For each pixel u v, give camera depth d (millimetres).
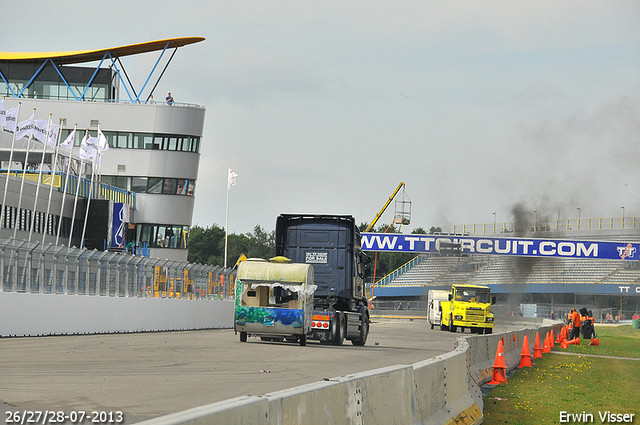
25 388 22672
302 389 11828
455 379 22328
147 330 65125
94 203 121875
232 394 22797
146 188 148000
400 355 44719
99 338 50781
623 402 28703
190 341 51000
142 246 147750
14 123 97625
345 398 13336
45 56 146500
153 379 26453
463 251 147250
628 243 142250
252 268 50625
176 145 149250
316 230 55531
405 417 16656
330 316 51719
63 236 117250
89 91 150000
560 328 85562
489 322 98812
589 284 174625
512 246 145875
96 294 57938
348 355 43062
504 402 27641
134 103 147500
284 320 50031
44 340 45875
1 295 46500
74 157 130875
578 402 28125
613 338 91750
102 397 21469
